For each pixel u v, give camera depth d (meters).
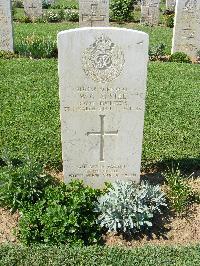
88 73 1.46
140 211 1.46
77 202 1.47
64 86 1.48
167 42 4.30
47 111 2.40
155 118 2.34
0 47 3.56
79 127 1.56
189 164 1.87
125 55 1.45
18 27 4.70
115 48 1.43
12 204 1.56
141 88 1.50
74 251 1.38
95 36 1.41
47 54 3.51
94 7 4.06
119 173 1.66
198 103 2.58
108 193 1.56
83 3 4.04
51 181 1.72
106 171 1.66
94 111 1.53
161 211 1.59
